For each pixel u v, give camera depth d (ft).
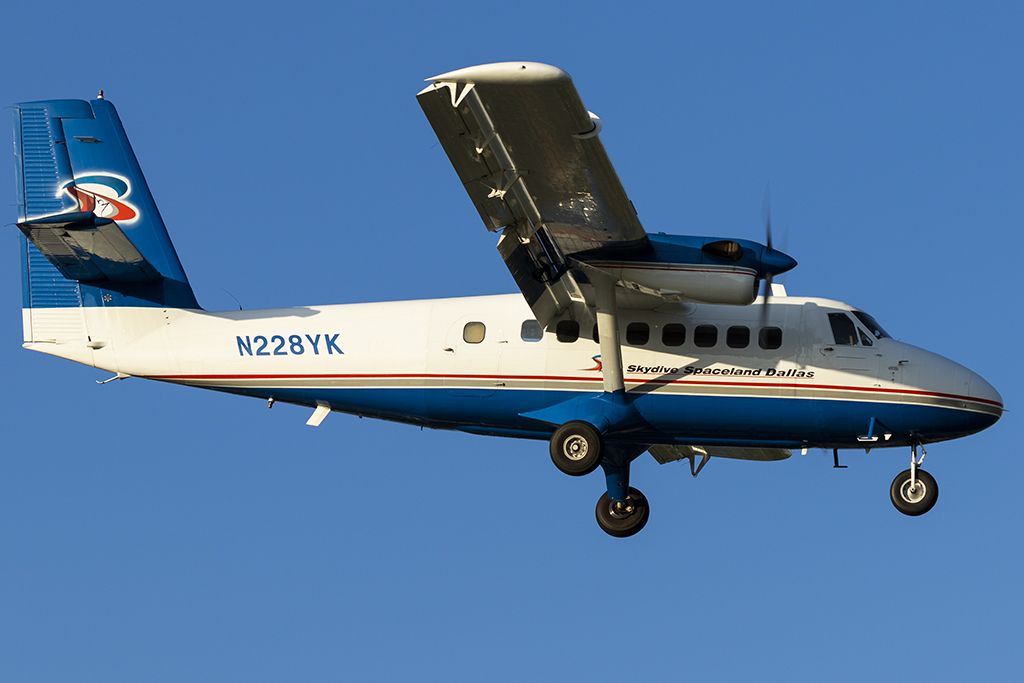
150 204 257.14
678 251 225.35
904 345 242.17
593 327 241.35
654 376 240.12
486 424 246.47
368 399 247.09
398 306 249.34
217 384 249.75
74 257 239.50
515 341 242.58
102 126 260.01
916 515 243.19
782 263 224.33
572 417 239.30
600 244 224.53
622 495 258.16
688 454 271.28
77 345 250.78
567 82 187.62
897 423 239.50
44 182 258.57
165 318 251.19
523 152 203.31
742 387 239.50
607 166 204.03
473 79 187.73
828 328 240.94
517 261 228.02
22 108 259.80
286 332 248.52
